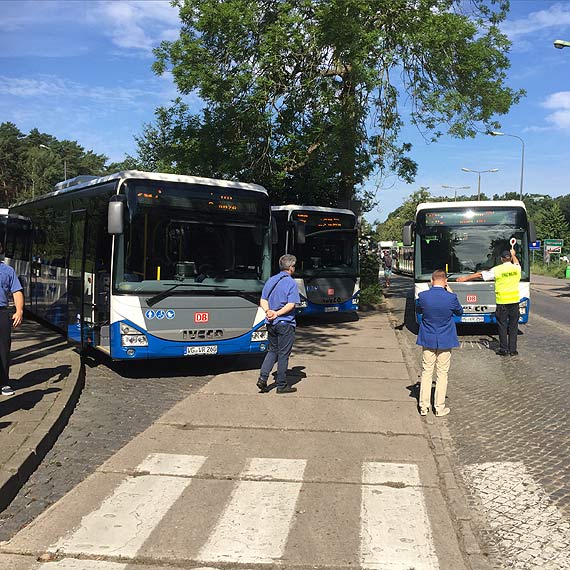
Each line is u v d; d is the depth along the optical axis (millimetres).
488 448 6293
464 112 20031
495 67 20391
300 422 7133
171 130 22594
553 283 42938
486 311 14195
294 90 20078
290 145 20562
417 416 7477
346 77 19703
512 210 14461
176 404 7945
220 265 9508
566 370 10516
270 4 19547
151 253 9016
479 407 7953
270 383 9195
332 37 17844
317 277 16609
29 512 4676
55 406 6969
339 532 4320
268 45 18609
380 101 19781
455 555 4004
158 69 20297
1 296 7344
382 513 4648
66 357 9898
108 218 8586
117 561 3918
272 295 8484
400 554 4008
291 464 5730
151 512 4648
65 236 11844
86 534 4277
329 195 22609
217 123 20766
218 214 9539
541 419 7395
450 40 18547
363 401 8148
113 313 8805
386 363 11008
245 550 4051
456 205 14633
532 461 5891
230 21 18719
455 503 4836
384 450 6168
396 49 19062
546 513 4703
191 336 9164
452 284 14281
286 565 3871
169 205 9180
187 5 19453
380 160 20516
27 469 5336
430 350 7453
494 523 4531
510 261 12016
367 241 22625
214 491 5074
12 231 17234
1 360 7398
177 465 5676
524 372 10328
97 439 6461
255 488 5141
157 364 10688
